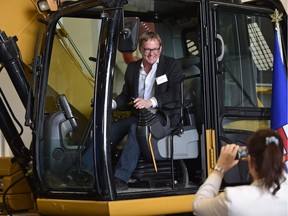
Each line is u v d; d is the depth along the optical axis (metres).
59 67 4.69
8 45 4.58
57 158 4.34
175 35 4.93
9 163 5.02
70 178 4.26
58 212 4.27
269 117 4.77
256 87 4.77
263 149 2.58
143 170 4.32
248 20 4.77
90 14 4.55
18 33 4.80
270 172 2.55
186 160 4.59
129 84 4.60
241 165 4.47
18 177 5.01
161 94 4.38
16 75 4.62
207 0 4.49
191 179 4.55
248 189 2.59
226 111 4.49
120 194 4.00
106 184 3.96
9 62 4.60
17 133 4.80
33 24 4.82
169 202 4.16
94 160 3.98
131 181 4.29
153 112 4.33
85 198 4.09
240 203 2.55
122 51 4.03
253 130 4.66
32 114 4.53
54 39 4.65
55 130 4.38
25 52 4.80
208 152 4.37
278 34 4.80
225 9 4.58
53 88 4.61
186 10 4.74
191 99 4.58
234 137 4.50
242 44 4.71
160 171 4.36
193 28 4.79
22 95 4.66
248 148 2.64
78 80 4.82
